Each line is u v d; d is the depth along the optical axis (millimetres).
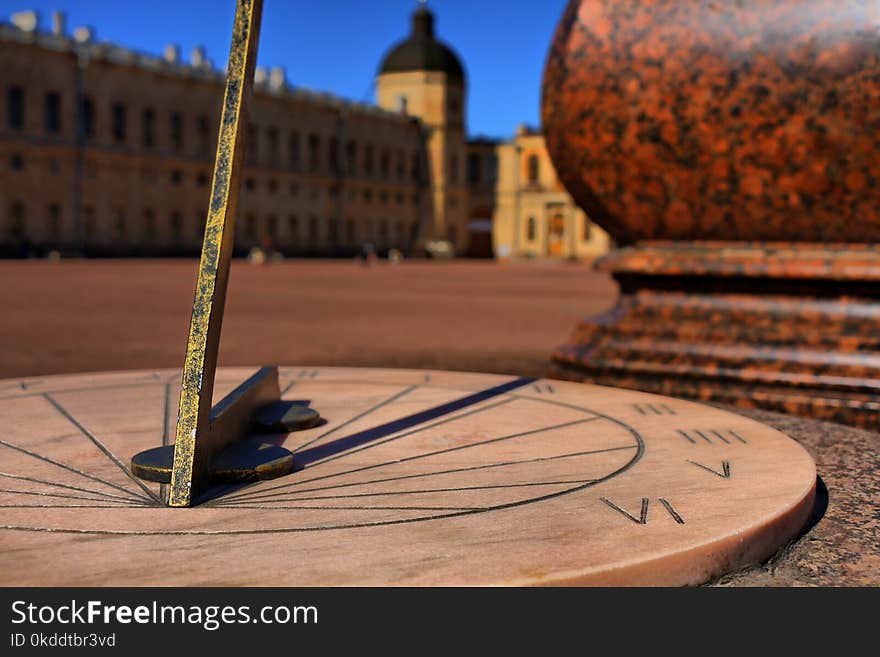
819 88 3271
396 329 8930
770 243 3617
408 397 2906
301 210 54219
